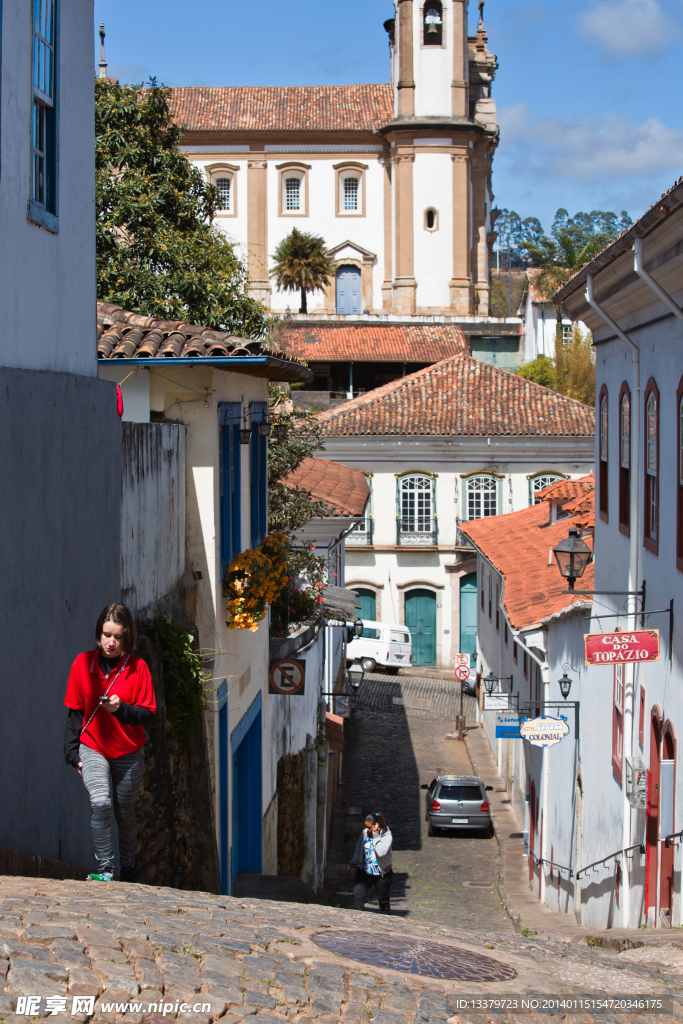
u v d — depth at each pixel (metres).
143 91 27.16
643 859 12.49
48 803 7.50
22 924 4.95
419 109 68.12
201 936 5.34
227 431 12.41
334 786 26.06
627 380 14.25
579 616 17.34
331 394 58.59
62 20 8.91
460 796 24.55
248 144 70.31
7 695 6.73
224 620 12.11
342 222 70.56
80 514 8.28
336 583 31.14
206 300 24.17
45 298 8.40
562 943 8.04
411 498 44.59
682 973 7.32
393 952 6.03
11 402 6.98
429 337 61.19
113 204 24.44
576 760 17.44
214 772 11.29
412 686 41.88
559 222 156.88
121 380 11.40
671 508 11.63
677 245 9.94
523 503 44.25
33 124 8.29
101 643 6.59
